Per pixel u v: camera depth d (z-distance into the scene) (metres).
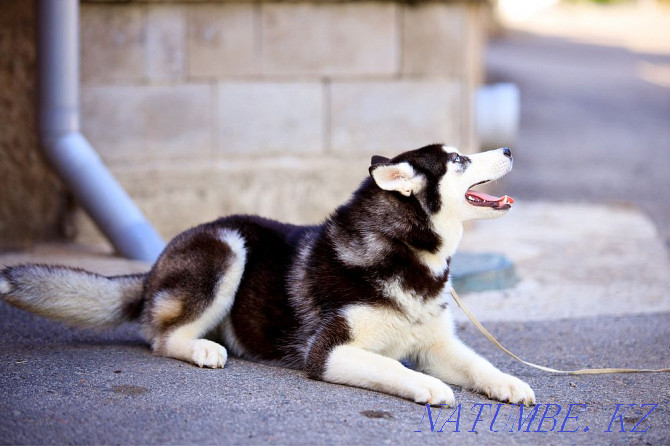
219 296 4.41
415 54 8.23
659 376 4.41
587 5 43.94
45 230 7.62
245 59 7.93
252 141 8.05
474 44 8.76
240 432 3.39
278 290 4.36
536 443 3.42
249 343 4.46
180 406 3.66
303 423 3.50
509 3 40.03
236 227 4.57
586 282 6.79
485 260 6.84
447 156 4.20
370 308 4.05
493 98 9.18
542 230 8.81
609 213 9.75
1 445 3.21
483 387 4.01
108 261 6.69
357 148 8.25
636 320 5.65
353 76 8.14
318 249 4.29
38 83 6.77
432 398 3.75
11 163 7.49
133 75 7.73
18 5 7.40
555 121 17.17
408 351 4.29
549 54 26.81
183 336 4.40
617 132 16.38
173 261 4.45
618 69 24.44
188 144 7.93
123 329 5.14
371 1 8.04
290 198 8.11
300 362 4.32
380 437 3.39
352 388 3.98
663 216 9.66
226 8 7.82
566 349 4.98
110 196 6.83
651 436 3.53
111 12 7.61
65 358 4.36
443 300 4.21
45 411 3.56
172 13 7.72
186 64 7.83
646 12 41.09
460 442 3.39
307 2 7.95
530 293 6.43
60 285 4.43
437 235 4.14
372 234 4.12
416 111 8.30
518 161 13.41
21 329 5.04
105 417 3.51
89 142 7.73
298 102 8.08
